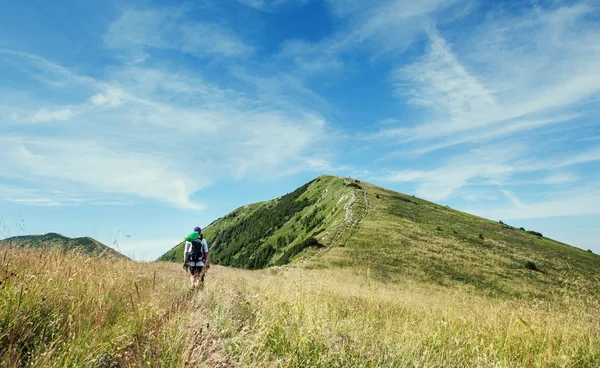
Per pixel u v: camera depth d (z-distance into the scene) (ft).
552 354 18.62
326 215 297.53
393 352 17.03
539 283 136.26
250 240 406.21
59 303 14.60
